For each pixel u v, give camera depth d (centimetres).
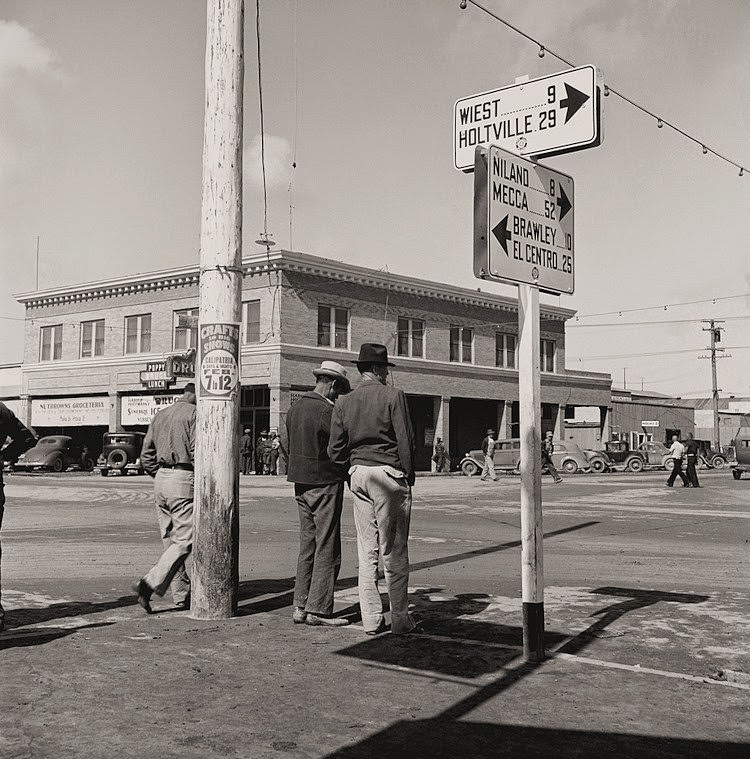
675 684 475
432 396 4297
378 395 599
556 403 4925
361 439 602
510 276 508
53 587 798
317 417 632
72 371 4359
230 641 572
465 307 4459
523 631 526
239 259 668
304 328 3669
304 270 3672
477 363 4525
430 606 705
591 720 415
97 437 4391
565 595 759
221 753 366
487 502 2022
